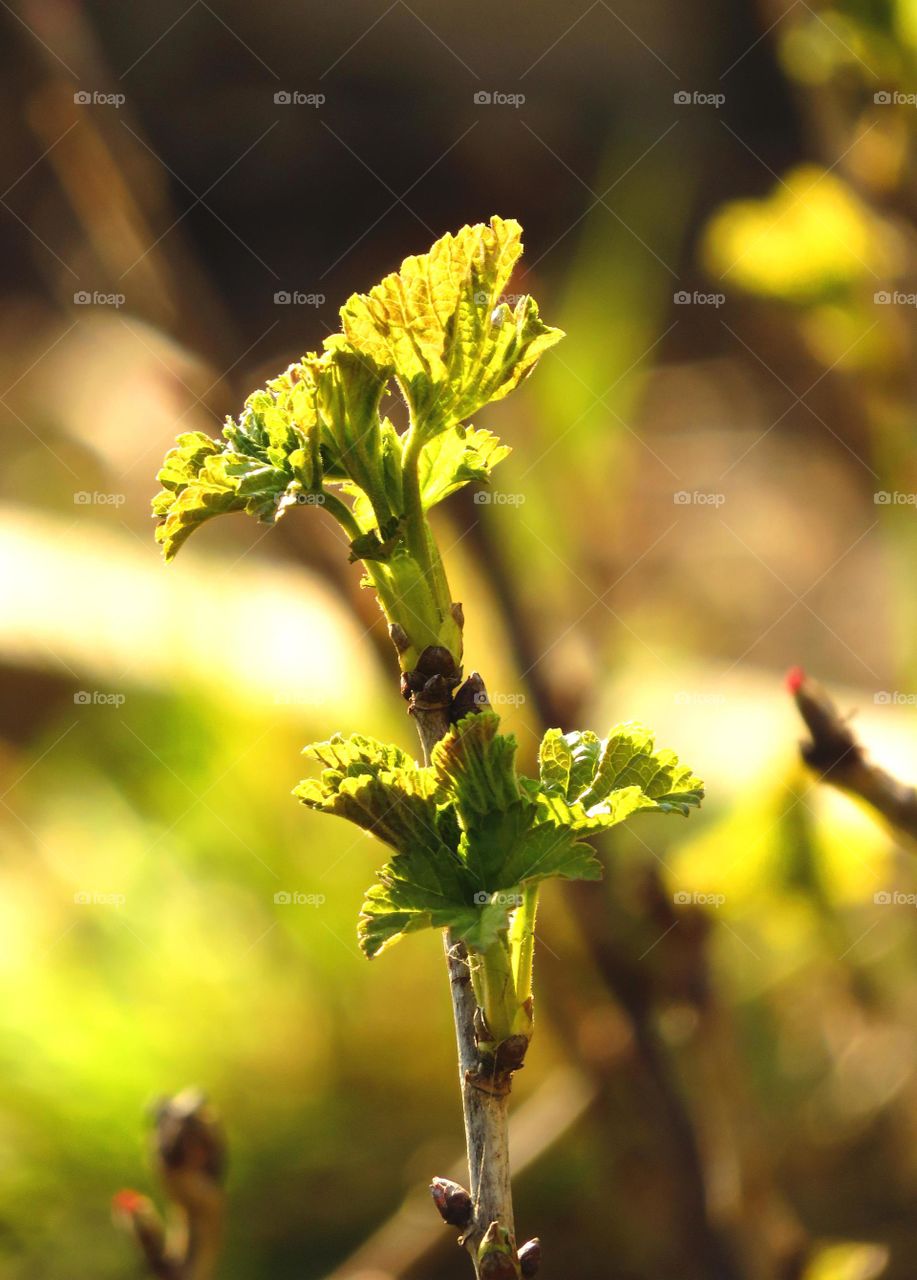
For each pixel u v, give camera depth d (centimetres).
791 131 452
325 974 225
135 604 265
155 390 158
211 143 487
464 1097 75
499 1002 75
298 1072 216
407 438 75
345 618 149
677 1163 134
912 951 156
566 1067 176
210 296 144
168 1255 99
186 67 473
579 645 154
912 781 149
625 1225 175
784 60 138
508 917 74
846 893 129
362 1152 208
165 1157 99
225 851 235
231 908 231
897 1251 171
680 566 335
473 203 505
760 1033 187
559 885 131
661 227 252
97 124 139
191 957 228
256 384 145
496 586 137
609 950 131
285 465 76
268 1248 200
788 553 339
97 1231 199
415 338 75
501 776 75
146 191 141
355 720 186
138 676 255
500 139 492
